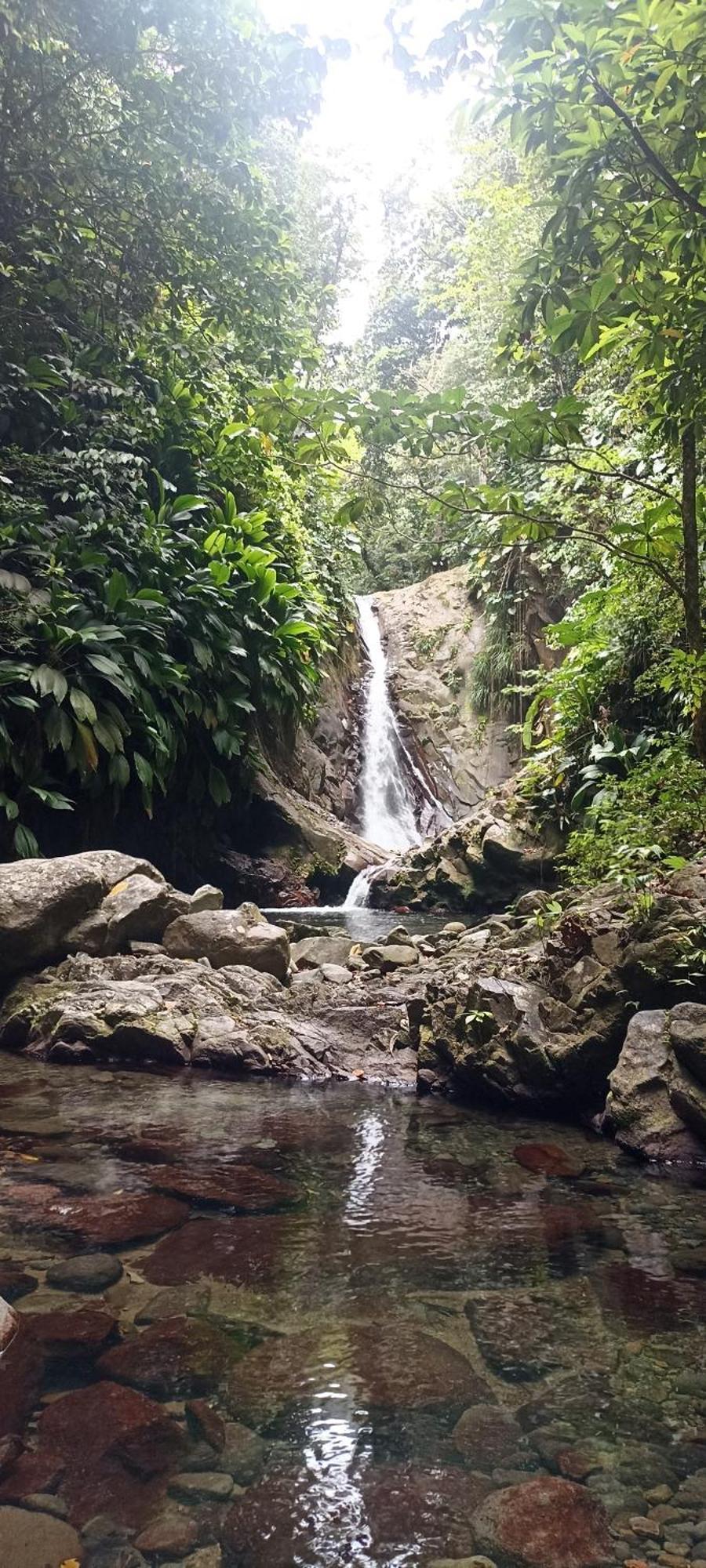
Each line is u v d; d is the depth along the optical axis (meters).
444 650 16.59
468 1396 1.62
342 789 14.12
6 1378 1.62
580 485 8.40
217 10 6.36
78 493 8.45
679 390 3.34
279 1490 1.36
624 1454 1.47
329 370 19.42
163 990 4.70
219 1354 1.73
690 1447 1.49
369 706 15.95
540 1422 1.55
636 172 2.94
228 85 6.58
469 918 9.27
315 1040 4.42
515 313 3.44
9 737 6.81
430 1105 3.74
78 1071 4.08
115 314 7.88
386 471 4.11
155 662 8.02
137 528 8.66
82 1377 1.64
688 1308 1.98
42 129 6.79
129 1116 3.39
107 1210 2.45
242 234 7.50
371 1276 2.10
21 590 7.14
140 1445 1.45
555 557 9.73
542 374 3.84
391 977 5.38
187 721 8.70
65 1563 1.20
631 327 3.69
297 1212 2.50
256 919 5.61
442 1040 4.02
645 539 4.30
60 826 7.93
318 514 14.90
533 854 9.20
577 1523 1.30
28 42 6.74
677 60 2.55
